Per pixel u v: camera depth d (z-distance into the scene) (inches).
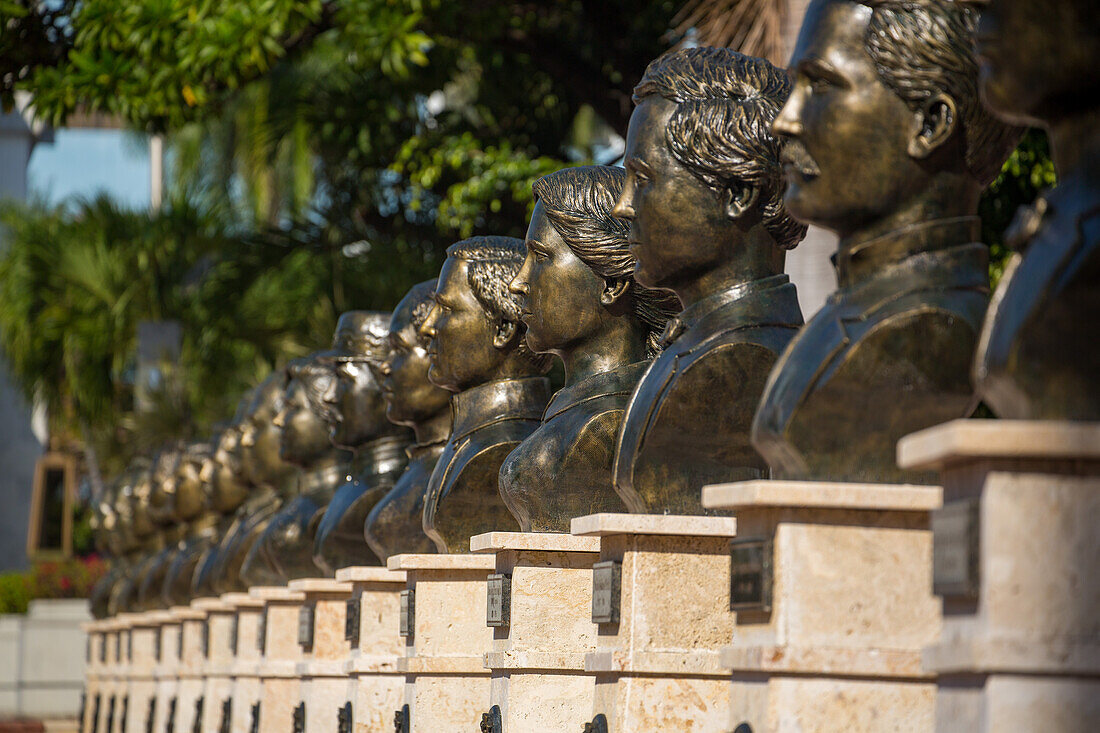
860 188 172.4
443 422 330.3
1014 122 149.8
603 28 621.6
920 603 166.4
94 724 697.6
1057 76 140.8
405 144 649.0
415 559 290.0
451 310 295.0
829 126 171.8
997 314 139.6
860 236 176.4
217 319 819.4
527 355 295.9
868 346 169.5
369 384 367.2
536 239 255.1
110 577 724.0
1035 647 128.3
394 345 331.6
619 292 248.1
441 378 297.6
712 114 207.2
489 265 292.4
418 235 724.7
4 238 928.3
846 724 162.6
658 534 204.7
